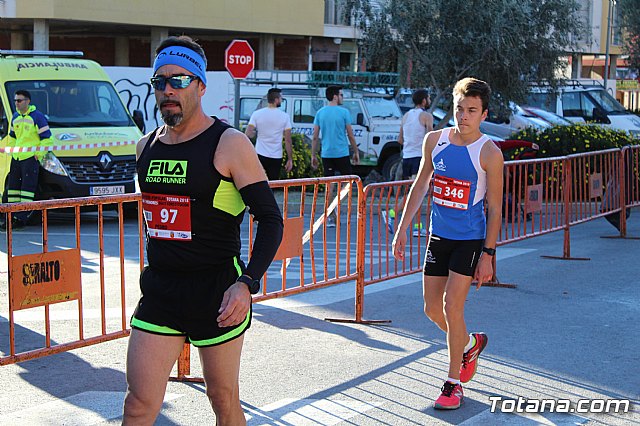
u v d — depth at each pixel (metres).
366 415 5.74
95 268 10.81
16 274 5.55
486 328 7.95
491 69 17.70
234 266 4.13
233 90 22.22
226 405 4.21
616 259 11.43
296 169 17.92
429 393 6.20
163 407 5.85
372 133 19.38
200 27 26.02
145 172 4.13
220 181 4.02
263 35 28.20
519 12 17.42
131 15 24.81
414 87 18.22
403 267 9.02
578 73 37.81
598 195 12.28
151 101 23.23
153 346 4.05
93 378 6.49
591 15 37.88
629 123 24.41
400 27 17.75
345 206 15.51
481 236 5.90
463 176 5.85
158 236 4.11
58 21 24.62
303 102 20.06
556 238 13.26
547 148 16.75
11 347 5.61
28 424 5.52
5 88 15.00
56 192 14.53
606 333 7.78
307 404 5.94
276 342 7.47
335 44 30.30
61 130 14.82
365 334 7.77
